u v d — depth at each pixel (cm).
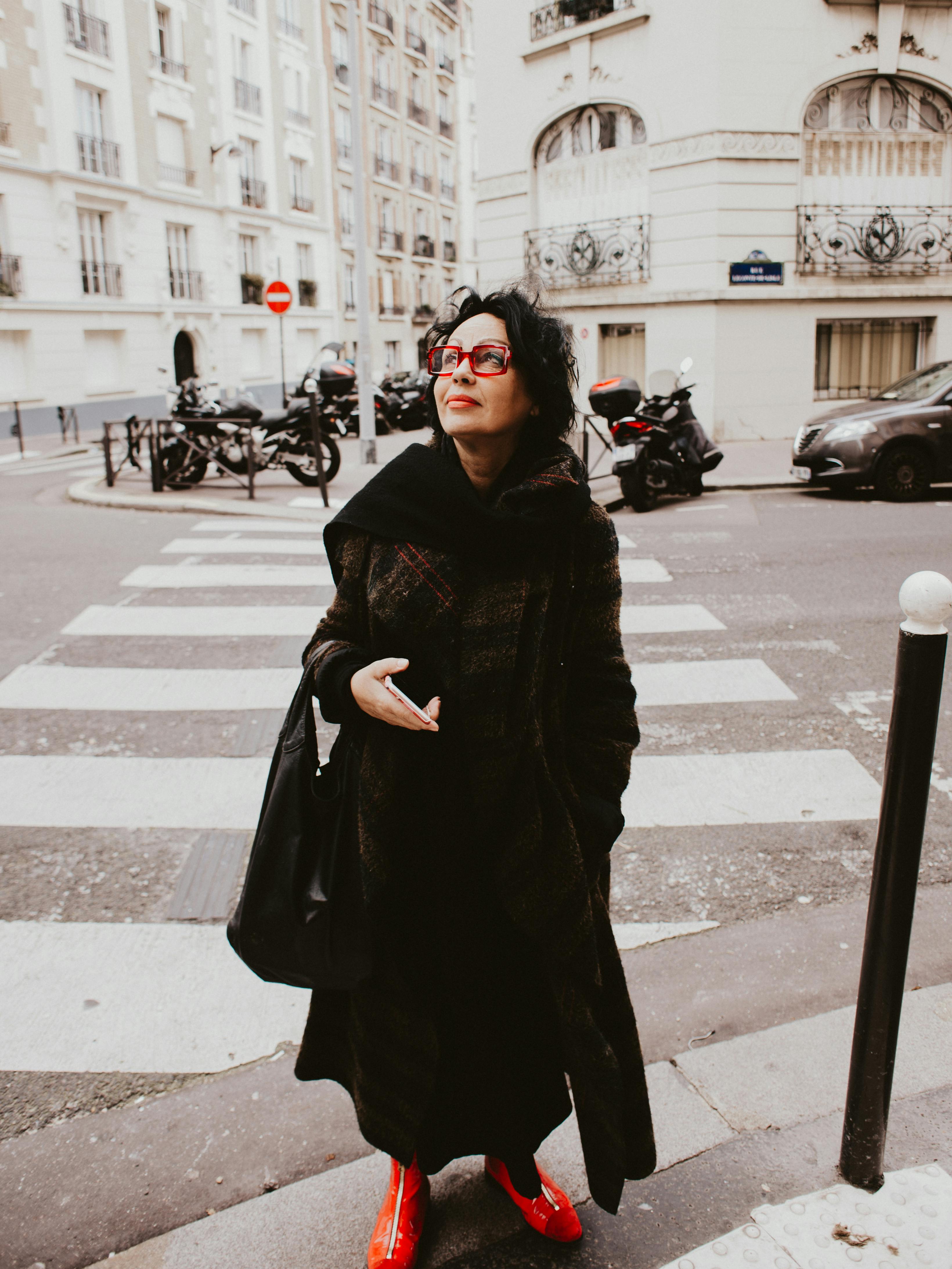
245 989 266
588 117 1841
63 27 2378
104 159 2555
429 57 4319
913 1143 201
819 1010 252
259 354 3344
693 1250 178
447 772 154
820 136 1708
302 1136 214
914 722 159
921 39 1683
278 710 468
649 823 357
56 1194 199
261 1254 183
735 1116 212
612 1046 169
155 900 310
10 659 542
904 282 1773
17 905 307
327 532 162
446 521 147
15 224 2317
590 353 1909
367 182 3866
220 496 1119
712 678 499
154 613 625
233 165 3042
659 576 712
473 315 155
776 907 303
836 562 740
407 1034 167
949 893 305
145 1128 217
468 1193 197
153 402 2794
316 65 3456
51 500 1174
